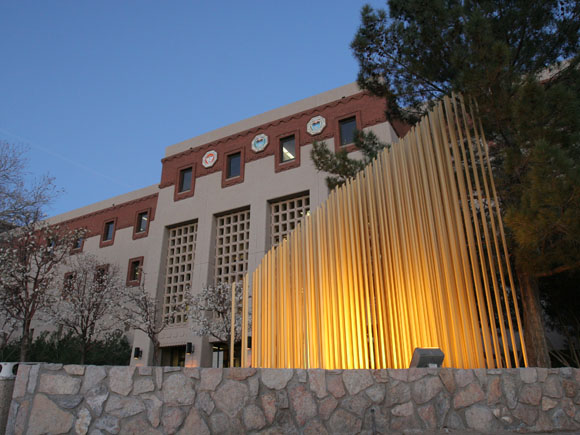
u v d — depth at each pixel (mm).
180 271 18297
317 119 17047
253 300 7375
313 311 6195
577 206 4750
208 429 3617
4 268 14516
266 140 18000
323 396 3949
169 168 20328
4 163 15727
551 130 5480
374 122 15664
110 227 24359
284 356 6324
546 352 5895
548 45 7070
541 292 8055
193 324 16375
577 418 3965
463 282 5312
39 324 22625
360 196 6285
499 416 3979
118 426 3492
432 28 7152
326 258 6301
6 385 3535
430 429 3914
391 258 5781
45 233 16781
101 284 18109
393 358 5320
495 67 5844
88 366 3645
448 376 4133
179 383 3715
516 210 5148
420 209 5723
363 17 8102
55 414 3463
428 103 8266
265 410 3789
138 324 17953
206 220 18078
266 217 16625
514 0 7035
